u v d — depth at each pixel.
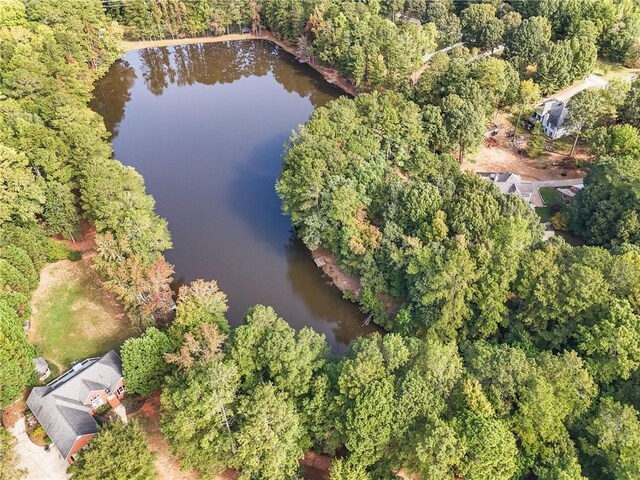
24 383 68.69
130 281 77.50
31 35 144.50
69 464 63.09
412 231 86.81
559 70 136.25
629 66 156.62
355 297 92.81
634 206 86.94
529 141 131.12
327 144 98.81
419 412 56.84
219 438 57.59
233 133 143.38
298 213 98.62
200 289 72.88
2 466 54.03
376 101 112.00
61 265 95.12
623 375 60.88
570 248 76.50
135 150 136.50
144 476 55.62
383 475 57.22
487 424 53.62
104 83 171.12
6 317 69.81
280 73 180.50
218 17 194.00
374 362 60.47
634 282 68.12
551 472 53.34
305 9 182.38
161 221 93.69
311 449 66.38
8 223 90.44
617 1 164.62
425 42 161.12
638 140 106.94
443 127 113.50
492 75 122.44
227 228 110.25
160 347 69.25
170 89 172.00
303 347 63.59
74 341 80.62
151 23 193.38
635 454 52.66
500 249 75.69
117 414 69.88
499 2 179.88
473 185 89.50
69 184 100.62
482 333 74.88
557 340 69.25
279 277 98.88
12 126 101.75
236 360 62.59
